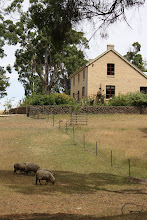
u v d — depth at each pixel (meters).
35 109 40.50
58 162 15.52
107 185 11.36
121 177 13.05
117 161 16.16
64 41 8.79
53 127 29.20
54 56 56.34
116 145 20.31
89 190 10.34
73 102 43.97
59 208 7.38
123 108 41.91
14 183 10.89
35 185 10.76
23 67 67.69
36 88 76.25
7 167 14.09
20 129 27.81
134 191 10.37
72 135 24.39
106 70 45.94
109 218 5.98
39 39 58.47
